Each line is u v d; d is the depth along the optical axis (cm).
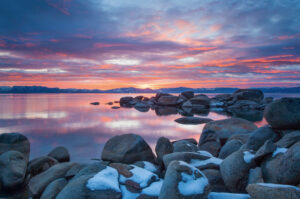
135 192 395
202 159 536
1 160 585
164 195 329
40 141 1180
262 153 427
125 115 2758
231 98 4894
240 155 452
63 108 3844
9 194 518
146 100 6525
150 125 1839
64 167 576
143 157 672
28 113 2891
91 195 367
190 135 1360
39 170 644
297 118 541
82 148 1012
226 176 442
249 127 1095
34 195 498
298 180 347
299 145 370
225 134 1052
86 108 3912
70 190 378
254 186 318
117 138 726
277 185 312
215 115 2848
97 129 1616
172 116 2678
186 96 5434
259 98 4475
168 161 543
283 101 577
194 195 321
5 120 2152
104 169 462
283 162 379
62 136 1328
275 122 576
